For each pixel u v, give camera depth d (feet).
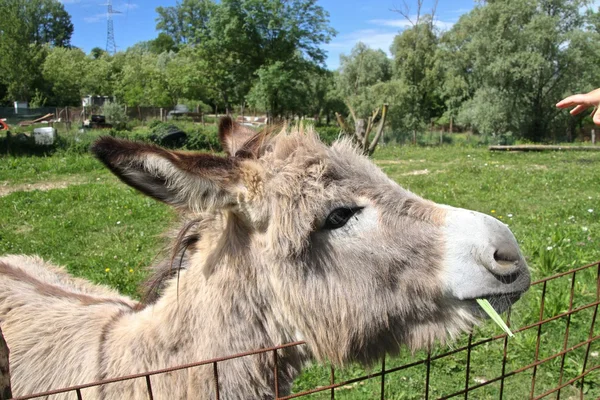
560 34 38.81
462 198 13.64
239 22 49.14
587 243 8.73
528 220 10.87
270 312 2.53
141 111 60.49
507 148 29.32
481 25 40.32
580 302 6.36
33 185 17.47
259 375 2.50
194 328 2.47
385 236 2.43
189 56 67.51
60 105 75.97
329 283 2.45
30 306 2.88
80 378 2.52
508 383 4.97
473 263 2.33
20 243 9.61
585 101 3.14
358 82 59.77
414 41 49.21
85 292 3.43
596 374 5.04
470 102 42.42
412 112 45.65
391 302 2.43
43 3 118.32
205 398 2.40
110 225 11.01
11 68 70.64
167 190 2.22
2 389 1.84
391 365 5.19
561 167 20.63
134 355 2.47
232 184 2.37
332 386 2.54
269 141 2.66
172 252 2.73
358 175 2.53
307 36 49.57
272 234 2.43
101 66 78.89
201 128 33.06
